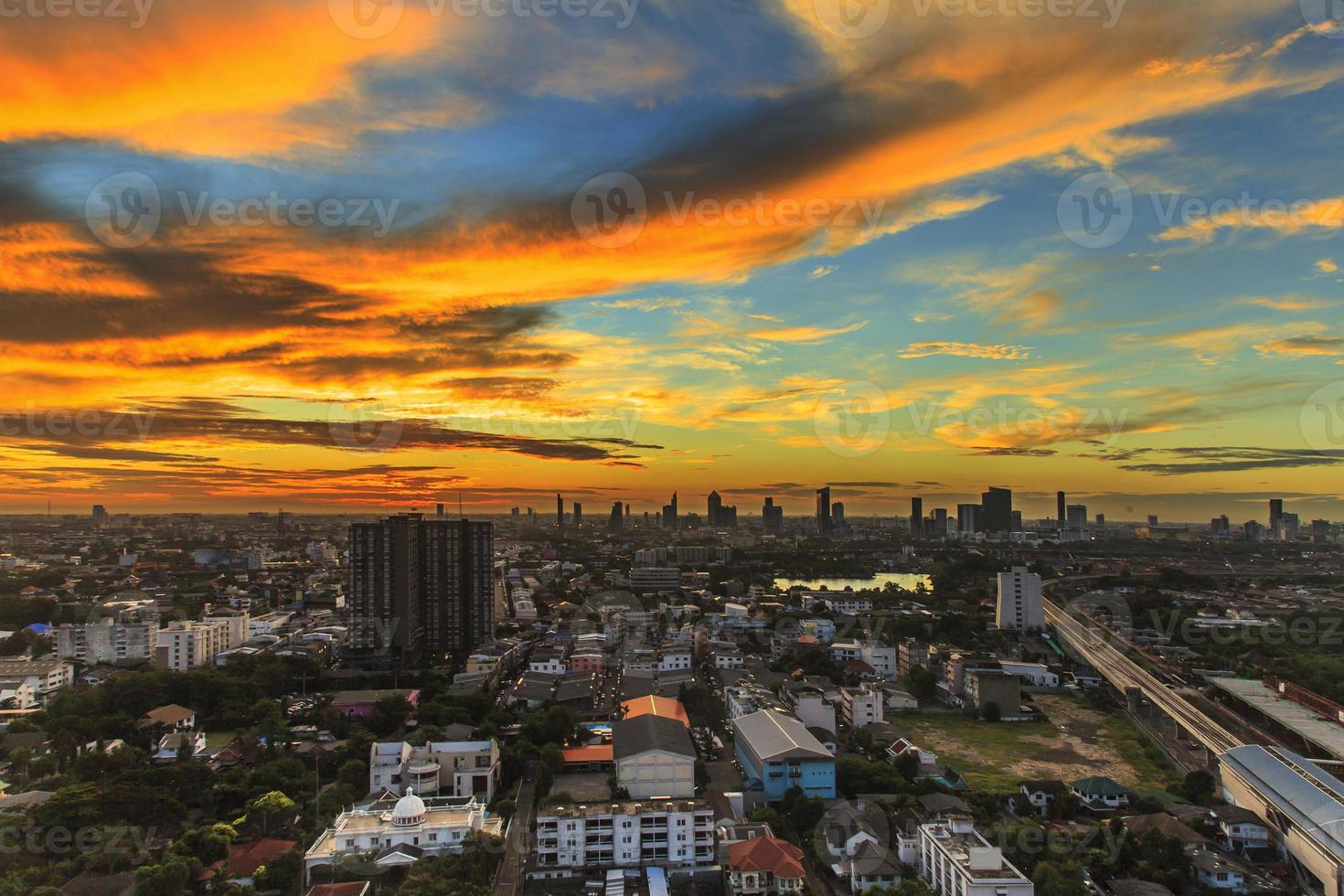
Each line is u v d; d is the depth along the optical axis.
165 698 174.25
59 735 137.62
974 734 177.25
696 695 190.12
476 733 148.00
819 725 166.50
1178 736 175.00
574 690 192.88
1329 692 182.38
